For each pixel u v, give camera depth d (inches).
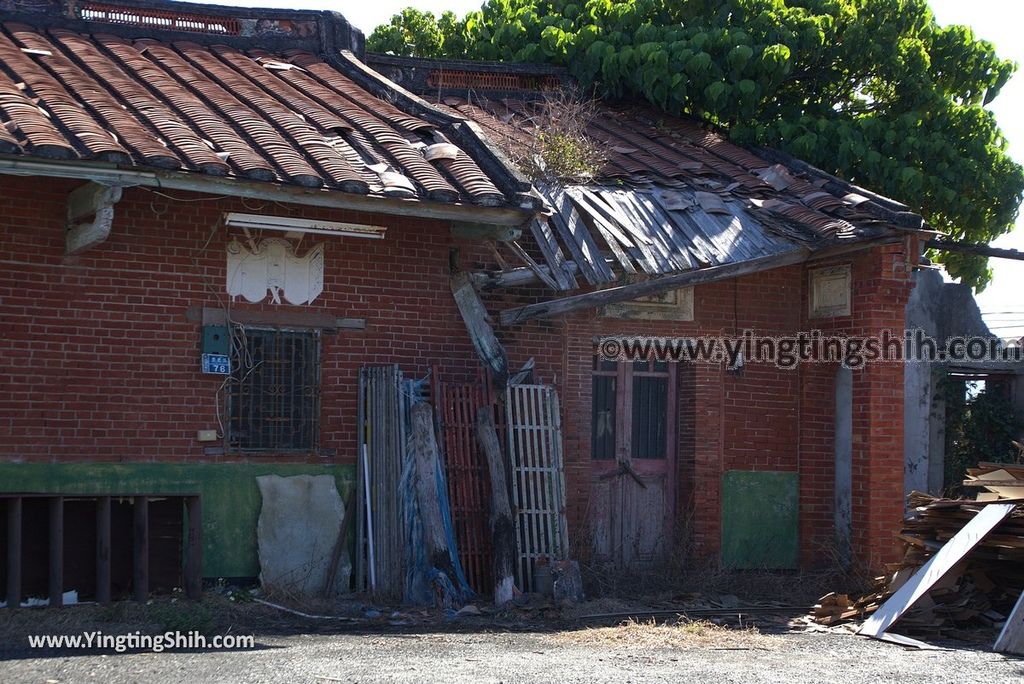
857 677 315.0
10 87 411.5
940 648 367.2
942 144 646.5
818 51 643.5
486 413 455.2
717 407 522.0
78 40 499.2
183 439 426.0
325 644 341.4
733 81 623.5
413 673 296.7
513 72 641.0
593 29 651.5
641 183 536.7
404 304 465.4
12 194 405.4
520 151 518.9
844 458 530.0
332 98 507.5
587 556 489.4
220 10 551.5
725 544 519.2
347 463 452.8
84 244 398.6
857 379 517.3
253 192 403.2
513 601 428.8
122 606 379.6
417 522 436.8
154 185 387.2
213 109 459.2
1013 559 403.9
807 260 533.0
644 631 381.1
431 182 429.7
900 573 424.2
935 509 425.7
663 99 631.8
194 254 430.3
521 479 456.4
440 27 832.9
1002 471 430.3
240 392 436.8
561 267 472.4
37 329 406.9
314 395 448.1
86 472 410.6
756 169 573.3
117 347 418.0
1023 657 352.8
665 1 666.2
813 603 472.1
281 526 437.4
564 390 495.8
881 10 663.1
